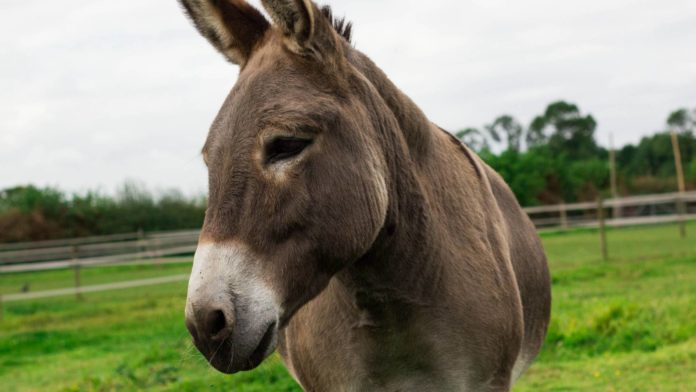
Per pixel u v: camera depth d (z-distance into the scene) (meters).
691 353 6.92
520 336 3.23
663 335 7.62
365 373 2.94
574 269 14.03
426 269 2.82
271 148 2.27
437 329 2.88
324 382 3.05
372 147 2.50
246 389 6.79
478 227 3.14
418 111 2.99
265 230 2.24
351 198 2.37
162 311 13.30
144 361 8.45
